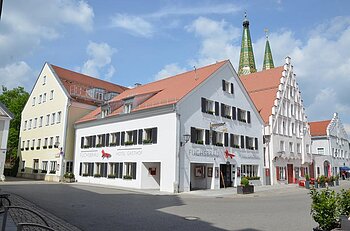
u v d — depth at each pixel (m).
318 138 56.53
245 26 84.00
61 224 10.68
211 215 13.16
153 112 27.73
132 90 40.44
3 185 28.52
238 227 10.60
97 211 13.73
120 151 30.72
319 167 50.44
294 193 26.12
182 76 33.97
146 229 10.05
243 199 20.81
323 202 8.12
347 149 62.69
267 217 12.77
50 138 40.59
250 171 34.31
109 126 32.84
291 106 43.56
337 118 59.88
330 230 7.93
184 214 13.33
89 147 35.34
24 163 45.31
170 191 25.12
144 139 28.31
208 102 29.88
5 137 35.34
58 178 36.78
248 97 35.22
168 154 25.83
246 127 34.19
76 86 42.59
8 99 52.66
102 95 43.00
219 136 30.58
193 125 27.41
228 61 32.72
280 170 39.22
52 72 42.66
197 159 27.19
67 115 38.50
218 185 28.89
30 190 23.33
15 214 12.27
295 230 10.17
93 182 33.66
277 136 39.09
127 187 28.80
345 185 38.97
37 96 45.22
